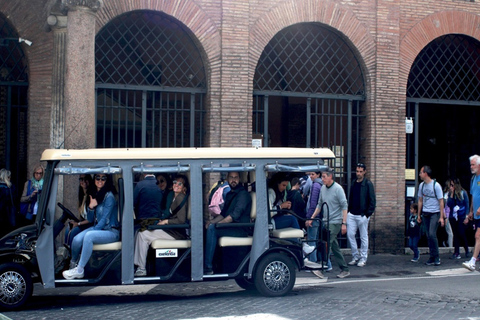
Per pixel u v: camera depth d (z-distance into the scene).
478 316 7.76
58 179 8.80
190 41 14.38
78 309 8.54
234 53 14.20
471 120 19.84
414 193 16.05
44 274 8.57
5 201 12.19
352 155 15.71
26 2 12.98
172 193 9.68
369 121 15.41
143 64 14.31
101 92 13.89
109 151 8.91
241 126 14.24
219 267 9.28
